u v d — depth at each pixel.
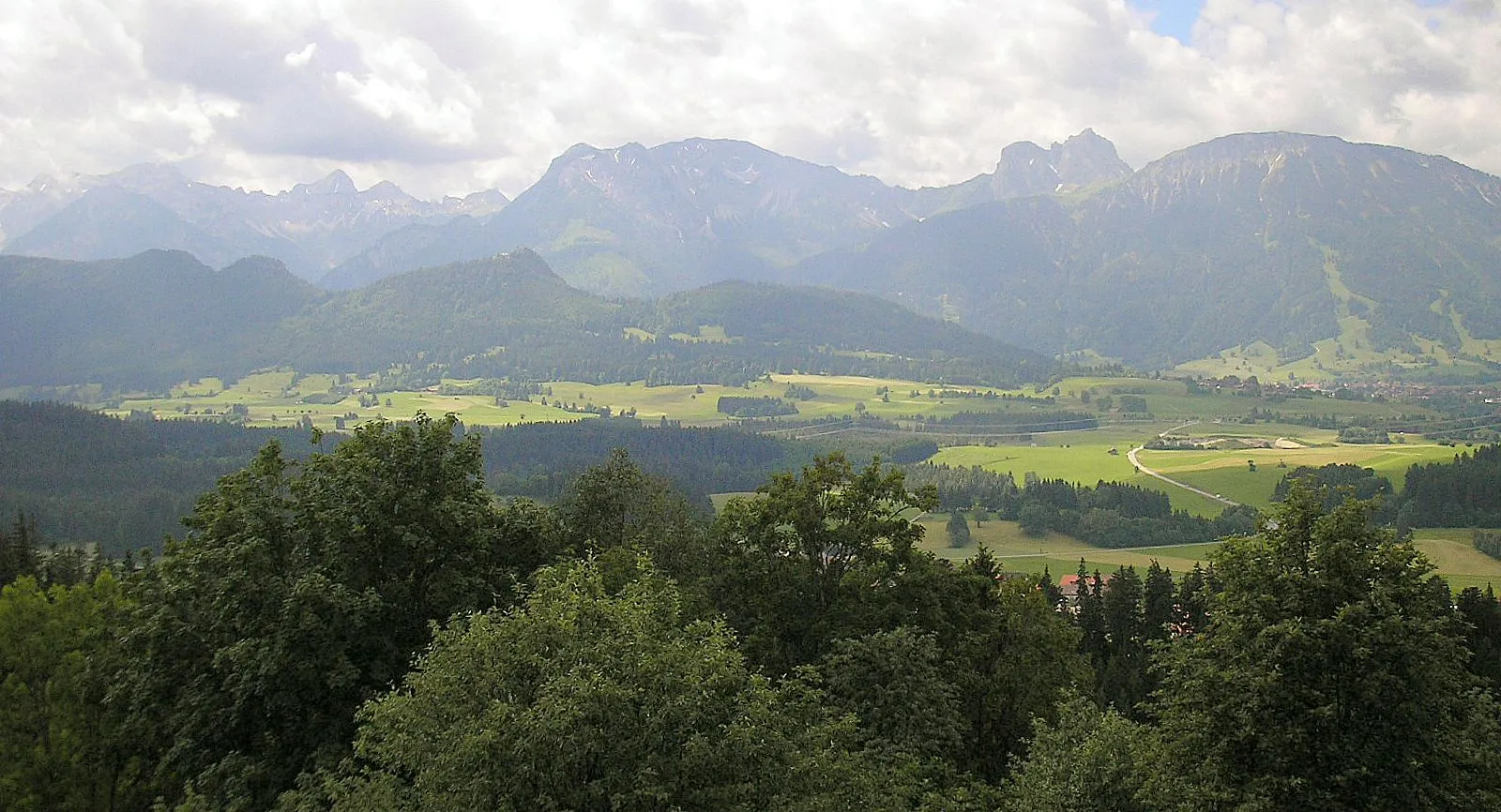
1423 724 25.44
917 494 46.12
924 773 34.97
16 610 37.91
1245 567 28.53
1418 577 27.09
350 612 33.34
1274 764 25.50
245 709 33.03
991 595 49.81
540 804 21.14
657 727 22.00
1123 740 29.50
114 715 35.38
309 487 38.25
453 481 40.44
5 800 34.09
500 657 23.70
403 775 27.06
